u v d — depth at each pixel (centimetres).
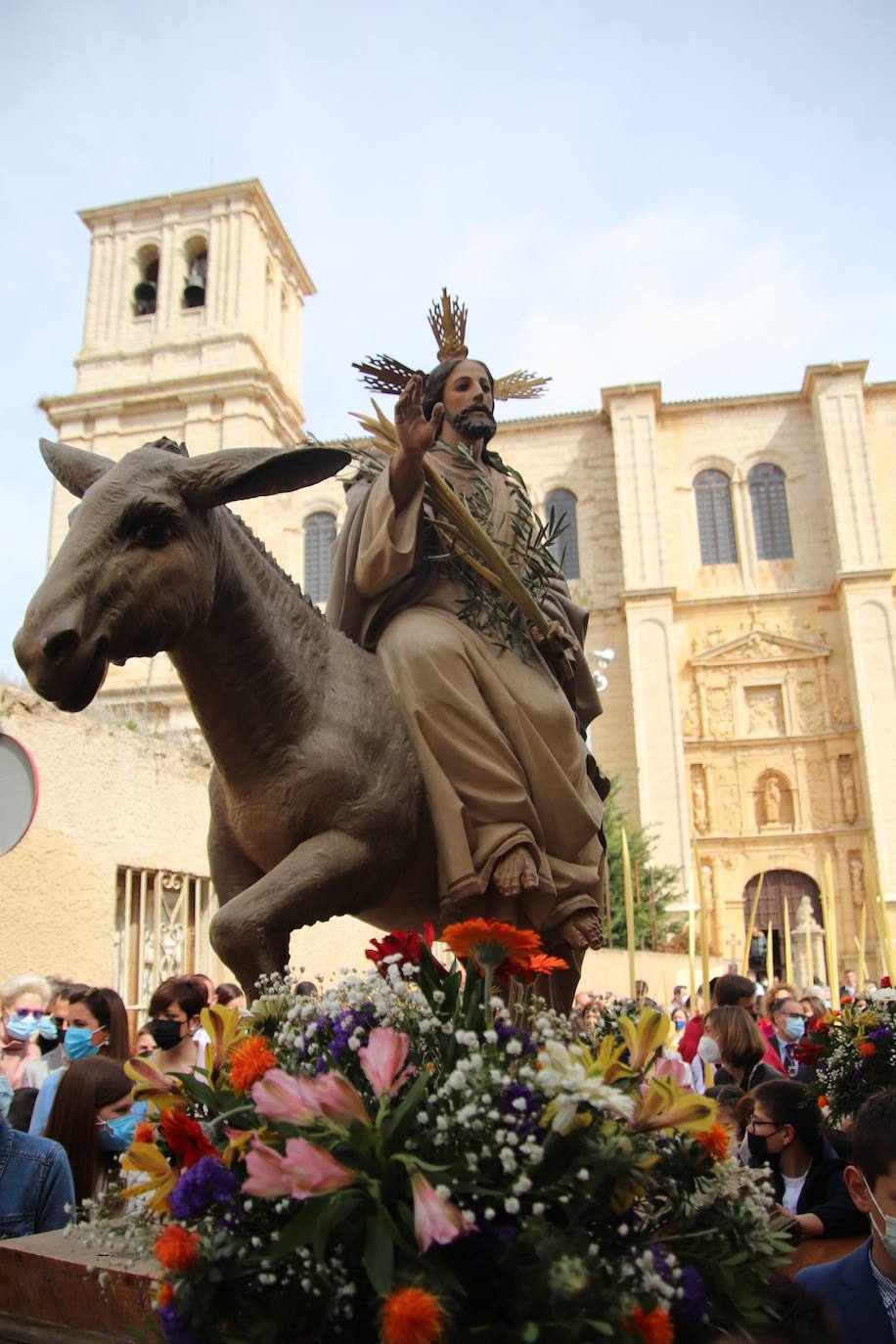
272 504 5016
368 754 336
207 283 4678
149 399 4462
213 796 356
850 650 4609
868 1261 316
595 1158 183
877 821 4394
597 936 360
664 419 5116
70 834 1016
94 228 4872
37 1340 221
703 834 4584
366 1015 210
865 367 4903
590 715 438
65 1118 399
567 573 4959
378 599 382
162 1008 545
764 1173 215
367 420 415
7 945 919
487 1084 186
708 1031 757
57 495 4181
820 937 3697
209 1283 179
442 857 335
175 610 294
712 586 4903
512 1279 171
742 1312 198
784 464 4997
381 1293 162
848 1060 461
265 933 303
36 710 993
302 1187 170
